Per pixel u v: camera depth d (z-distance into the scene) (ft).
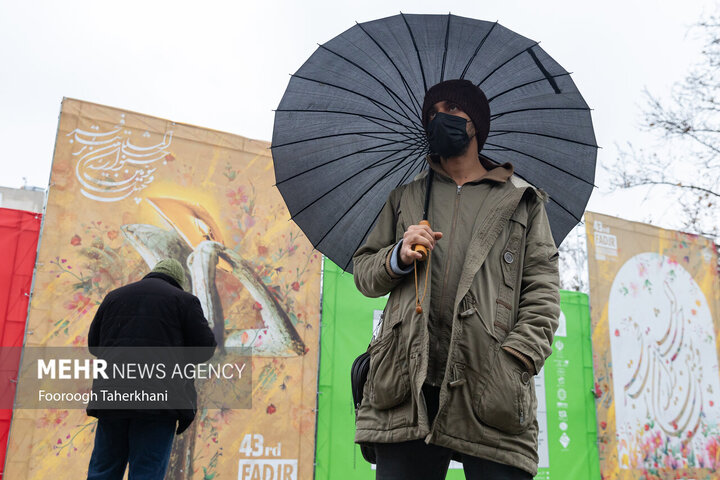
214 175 18.98
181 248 18.13
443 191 6.47
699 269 28.09
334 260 8.17
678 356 26.50
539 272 6.04
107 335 11.51
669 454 25.17
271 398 18.42
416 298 5.74
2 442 15.28
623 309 25.64
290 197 8.16
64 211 16.84
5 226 16.38
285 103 8.32
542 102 7.90
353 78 8.18
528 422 5.53
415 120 8.11
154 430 11.19
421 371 5.46
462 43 7.80
